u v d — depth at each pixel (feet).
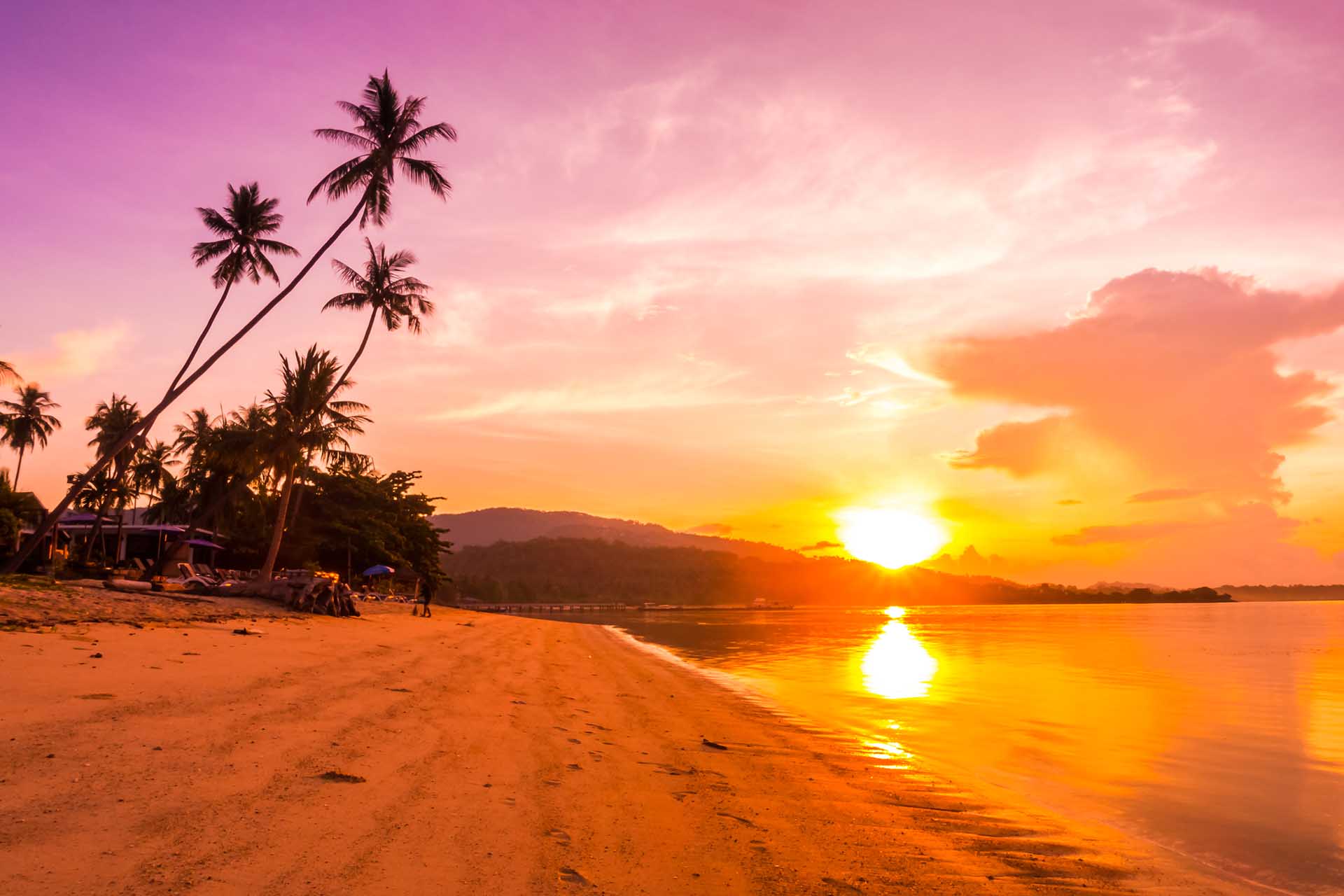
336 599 98.58
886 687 65.51
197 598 88.74
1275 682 71.05
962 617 338.13
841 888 17.81
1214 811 27.81
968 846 22.53
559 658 75.77
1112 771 34.14
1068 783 31.86
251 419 170.81
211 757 21.77
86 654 38.27
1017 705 54.95
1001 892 18.66
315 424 143.64
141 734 23.32
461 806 20.30
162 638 49.52
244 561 195.00
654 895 16.20
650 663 82.53
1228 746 40.06
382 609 139.54
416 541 228.22
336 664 45.57
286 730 26.00
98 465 104.12
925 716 49.16
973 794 29.40
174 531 183.73
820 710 51.08
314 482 203.41
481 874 15.90
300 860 15.33
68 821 15.90
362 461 216.33
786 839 21.43
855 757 35.32
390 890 14.53
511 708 37.91
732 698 55.21
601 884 16.39
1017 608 624.18
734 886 17.25
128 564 138.72
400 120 122.01
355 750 24.66
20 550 143.02
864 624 242.17
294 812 18.07
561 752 29.07
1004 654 105.19
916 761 35.09
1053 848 22.89
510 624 142.31
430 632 89.35
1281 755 37.86
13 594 60.13
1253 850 23.49
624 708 44.60
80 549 181.27
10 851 14.15
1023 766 34.86
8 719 23.49
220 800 18.24
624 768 27.91
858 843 21.76
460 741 28.12
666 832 20.66
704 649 114.11
